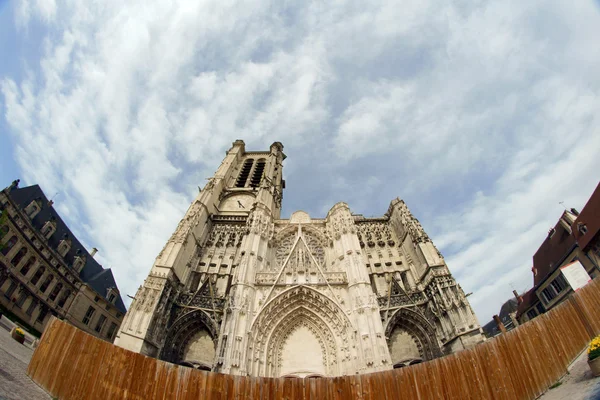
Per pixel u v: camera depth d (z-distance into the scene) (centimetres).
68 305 5212
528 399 1507
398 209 4919
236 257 4531
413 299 3881
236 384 1555
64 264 5228
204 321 3678
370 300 3259
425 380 1590
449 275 3650
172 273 3750
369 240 4928
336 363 3036
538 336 1725
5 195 4234
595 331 1852
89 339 1648
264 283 3538
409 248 4466
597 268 3450
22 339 2661
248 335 3002
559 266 4156
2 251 4150
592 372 1363
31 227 4659
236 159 7244
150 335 3148
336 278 3638
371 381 1605
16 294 4297
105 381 1510
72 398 1466
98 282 6125
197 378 1548
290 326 3412
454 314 3319
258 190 5456
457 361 1628
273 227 4612
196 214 4703
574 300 1925
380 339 2919
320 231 4650
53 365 1605
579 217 3656
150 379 1520
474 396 1520
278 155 7825
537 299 4859
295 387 1570
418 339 3641
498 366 1594
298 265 3878
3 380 1295
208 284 4178
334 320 3303
